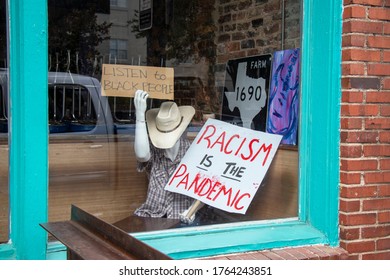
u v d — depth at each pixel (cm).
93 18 296
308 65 304
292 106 316
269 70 340
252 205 306
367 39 289
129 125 304
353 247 292
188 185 306
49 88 266
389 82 296
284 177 316
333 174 294
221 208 303
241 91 362
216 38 361
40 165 240
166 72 334
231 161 319
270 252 283
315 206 302
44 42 238
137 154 298
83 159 282
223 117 354
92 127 286
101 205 289
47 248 245
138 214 299
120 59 311
